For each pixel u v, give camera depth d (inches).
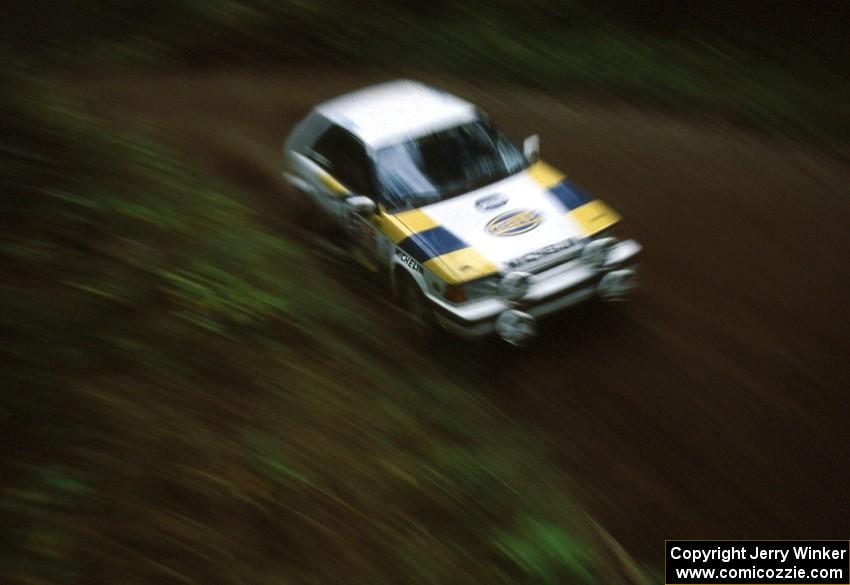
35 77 504.1
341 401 216.5
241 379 209.3
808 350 269.4
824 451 226.5
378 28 619.2
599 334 280.4
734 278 315.3
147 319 218.8
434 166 295.6
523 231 269.3
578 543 194.7
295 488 177.2
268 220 354.9
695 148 443.8
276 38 625.9
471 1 627.2
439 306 262.1
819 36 565.6
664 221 365.7
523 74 554.3
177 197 311.0
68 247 240.1
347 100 343.9
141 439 176.4
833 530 203.6
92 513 154.1
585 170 420.5
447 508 190.7
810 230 353.4
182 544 154.0
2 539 143.3
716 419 240.1
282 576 154.7
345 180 310.5
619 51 562.6
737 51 555.5
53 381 184.5
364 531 172.9
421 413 228.4
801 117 479.2
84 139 331.9
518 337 260.7
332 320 260.2
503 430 237.1
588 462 227.6
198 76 579.5
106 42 624.1
